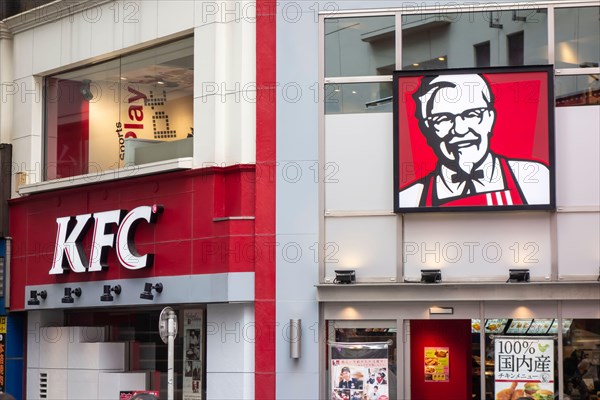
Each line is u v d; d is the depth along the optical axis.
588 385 21.22
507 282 21.30
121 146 26.09
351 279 21.91
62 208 26.75
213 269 22.97
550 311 21.44
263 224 22.64
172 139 24.86
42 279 27.12
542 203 21.27
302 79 22.73
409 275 21.91
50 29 27.78
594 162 21.42
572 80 21.64
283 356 22.36
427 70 21.91
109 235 25.03
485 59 21.92
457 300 21.58
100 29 26.41
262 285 22.53
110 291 25.11
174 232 23.88
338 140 22.47
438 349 22.86
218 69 23.50
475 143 21.64
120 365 26.36
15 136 28.48
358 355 22.11
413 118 21.91
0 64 28.81
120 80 26.27
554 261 21.36
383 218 22.16
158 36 24.95
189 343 24.86
